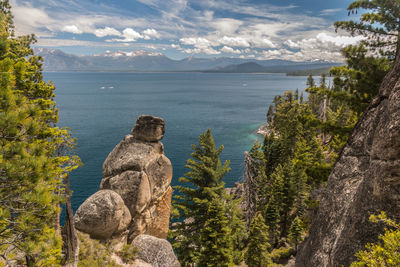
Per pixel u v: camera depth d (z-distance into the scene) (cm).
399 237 607
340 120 5653
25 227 1060
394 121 790
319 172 1988
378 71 1717
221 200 2750
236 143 10262
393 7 1644
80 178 6306
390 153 796
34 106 1070
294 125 5800
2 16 1535
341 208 1123
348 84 1886
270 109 10950
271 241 3900
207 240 2291
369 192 904
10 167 940
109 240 2312
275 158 5506
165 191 2919
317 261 1138
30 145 1098
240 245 3509
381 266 588
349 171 1201
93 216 2239
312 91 2075
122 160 2728
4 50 1112
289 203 4231
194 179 2845
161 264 2234
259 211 4419
